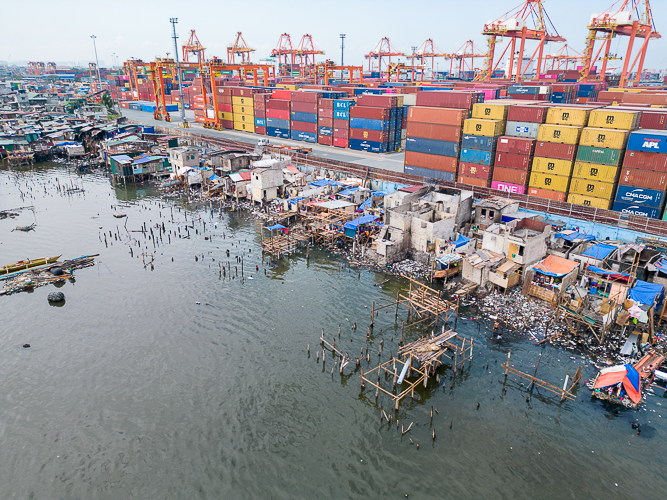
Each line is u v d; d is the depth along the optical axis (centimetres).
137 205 10106
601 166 7194
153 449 3719
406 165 10362
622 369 4159
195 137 15712
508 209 7344
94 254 7412
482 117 8788
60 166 14200
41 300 6003
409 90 15975
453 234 7194
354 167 10656
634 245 5894
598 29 16862
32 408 4141
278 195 10012
